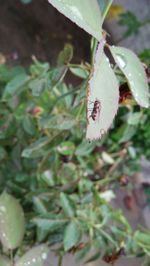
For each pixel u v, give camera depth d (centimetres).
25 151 28
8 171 32
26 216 28
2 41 54
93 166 38
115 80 15
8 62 54
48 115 27
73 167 33
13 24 56
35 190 31
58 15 56
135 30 48
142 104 16
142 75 17
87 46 54
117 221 30
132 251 28
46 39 56
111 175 40
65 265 30
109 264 25
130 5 57
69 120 25
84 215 28
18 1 56
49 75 24
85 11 14
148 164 48
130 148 39
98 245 28
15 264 22
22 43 55
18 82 31
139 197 49
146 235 29
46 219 27
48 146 27
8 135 31
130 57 16
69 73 47
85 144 28
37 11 56
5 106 31
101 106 14
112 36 52
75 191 33
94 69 14
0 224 22
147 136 38
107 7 16
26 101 32
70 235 26
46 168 30
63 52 23
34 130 31
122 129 32
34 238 28
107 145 37
